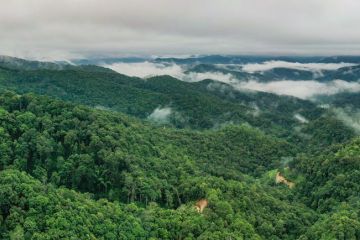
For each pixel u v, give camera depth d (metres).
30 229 122.69
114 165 178.62
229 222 159.00
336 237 150.88
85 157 178.12
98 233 134.62
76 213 133.62
